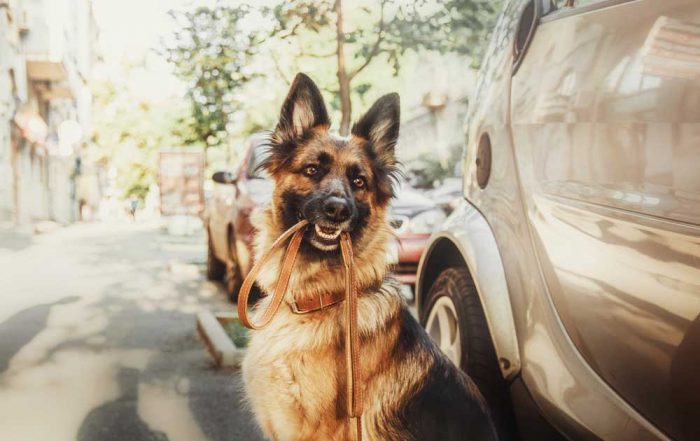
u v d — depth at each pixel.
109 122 40.62
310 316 2.70
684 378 1.93
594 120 2.45
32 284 8.91
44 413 3.93
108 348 5.55
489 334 3.16
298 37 8.26
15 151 22.86
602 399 2.29
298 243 2.70
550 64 2.84
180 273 10.67
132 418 3.94
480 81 3.67
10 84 21.00
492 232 3.15
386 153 3.16
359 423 2.41
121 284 9.19
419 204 7.86
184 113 15.46
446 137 17.08
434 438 2.61
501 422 3.08
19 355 5.19
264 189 7.30
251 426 3.88
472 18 7.50
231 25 8.01
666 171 2.07
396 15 7.72
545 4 3.07
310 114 3.14
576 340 2.44
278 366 2.65
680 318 1.94
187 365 5.12
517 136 3.02
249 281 2.44
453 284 3.49
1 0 19.33
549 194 2.69
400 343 2.75
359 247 2.87
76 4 33.25
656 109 2.14
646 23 2.28
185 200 23.66
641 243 2.13
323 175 2.93
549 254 2.63
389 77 10.93
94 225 29.69
